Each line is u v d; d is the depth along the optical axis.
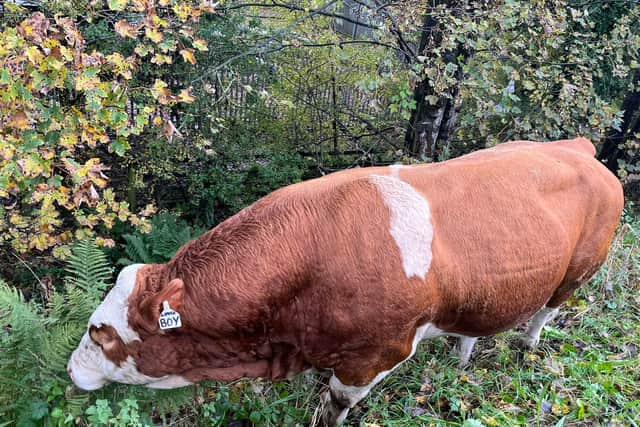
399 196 2.32
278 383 3.28
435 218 2.38
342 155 6.62
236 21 5.64
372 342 2.34
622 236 4.99
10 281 4.76
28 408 2.52
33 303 3.42
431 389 3.31
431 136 5.32
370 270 2.21
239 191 5.95
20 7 3.77
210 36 5.45
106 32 4.73
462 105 5.77
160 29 3.65
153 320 2.08
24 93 2.61
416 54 5.05
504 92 4.54
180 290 2.08
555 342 3.79
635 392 3.27
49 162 2.98
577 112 5.36
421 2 4.61
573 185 2.83
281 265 2.19
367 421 3.09
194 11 3.36
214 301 2.16
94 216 3.74
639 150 6.76
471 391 3.29
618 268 4.56
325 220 2.24
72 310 2.86
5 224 3.85
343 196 2.29
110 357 2.25
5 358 2.61
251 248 2.19
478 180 2.54
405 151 5.53
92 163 2.92
